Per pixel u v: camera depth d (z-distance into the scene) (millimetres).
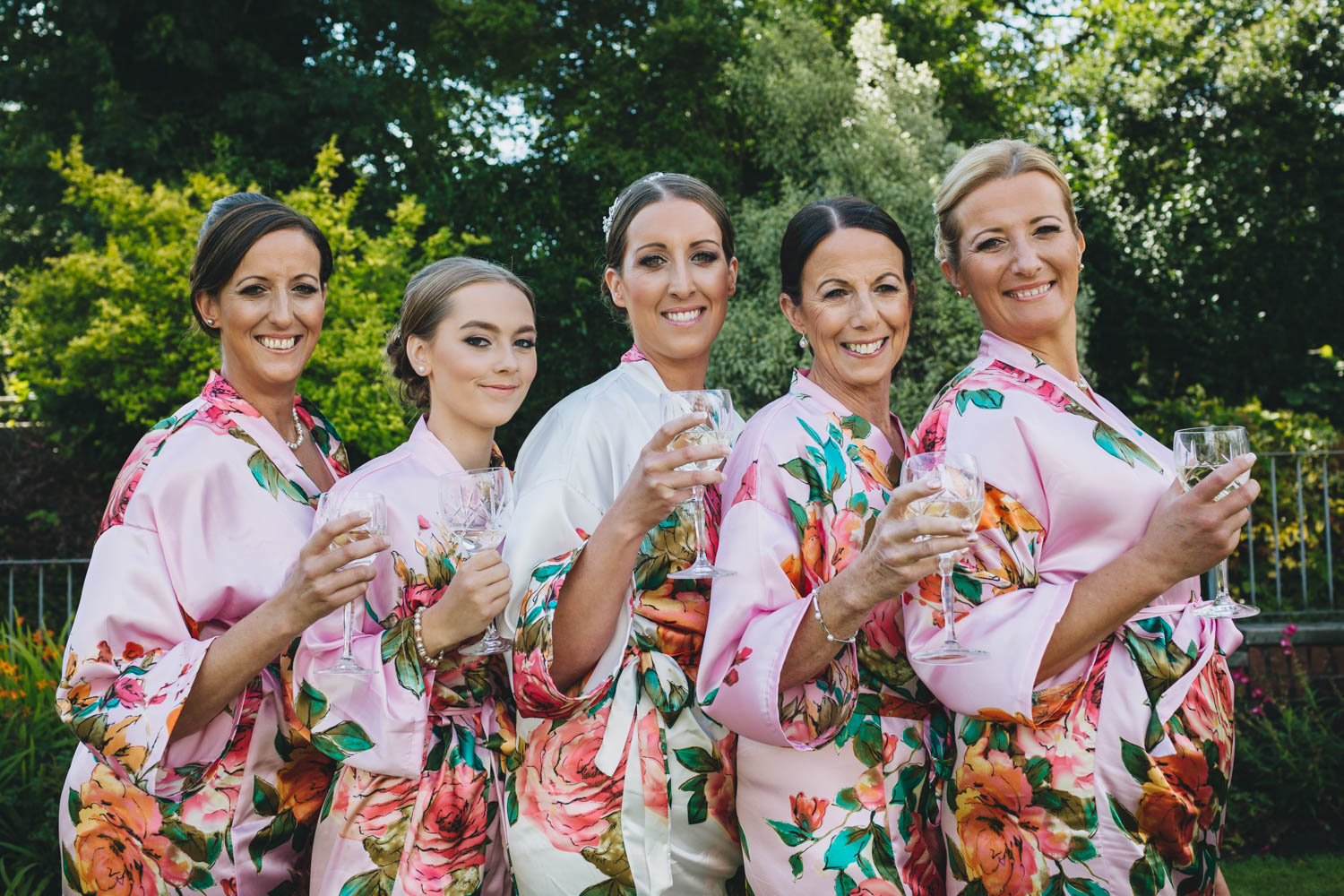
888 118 10000
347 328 8703
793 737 2004
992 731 2037
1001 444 2064
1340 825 4422
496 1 13773
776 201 10852
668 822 2113
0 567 8453
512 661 2080
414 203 9445
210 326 2572
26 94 11898
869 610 1868
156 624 2164
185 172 9398
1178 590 2133
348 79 11680
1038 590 1985
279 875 2295
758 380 9328
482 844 2182
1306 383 11477
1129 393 11547
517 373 2469
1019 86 14836
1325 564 5980
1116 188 12547
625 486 1951
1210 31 12477
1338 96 12000
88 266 8656
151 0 11469
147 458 2301
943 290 9180
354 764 2090
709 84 12742
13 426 9844
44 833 3496
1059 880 1977
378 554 2195
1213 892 2105
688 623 2195
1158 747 1979
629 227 2482
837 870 2016
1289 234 11906
